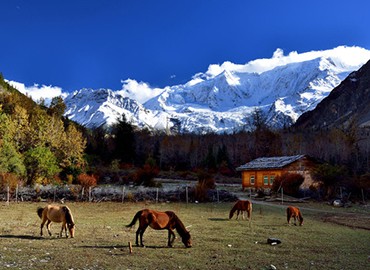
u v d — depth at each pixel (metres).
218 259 12.80
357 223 24.11
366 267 12.20
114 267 11.38
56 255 12.56
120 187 45.44
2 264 11.18
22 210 27.03
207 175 54.44
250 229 20.14
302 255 13.80
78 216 24.34
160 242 15.59
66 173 51.75
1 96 85.81
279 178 47.72
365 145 113.81
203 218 24.75
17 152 44.59
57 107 110.38
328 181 43.53
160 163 102.44
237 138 138.75
